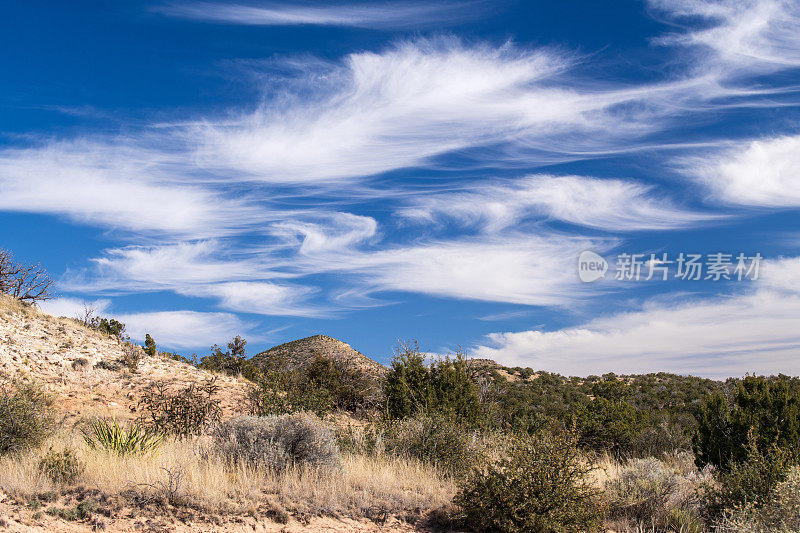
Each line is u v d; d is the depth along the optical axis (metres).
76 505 7.57
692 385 39.53
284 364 34.84
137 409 17.56
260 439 10.36
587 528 8.30
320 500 8.83
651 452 17.30
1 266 25.53
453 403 17.42
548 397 32.75
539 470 8.34
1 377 17.55
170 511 7.75
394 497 9.49
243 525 7.71
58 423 12.63
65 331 24.00
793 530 7.48
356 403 24.50
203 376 24.48
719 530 8.37
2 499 7.45
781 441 11.86
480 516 8.45
